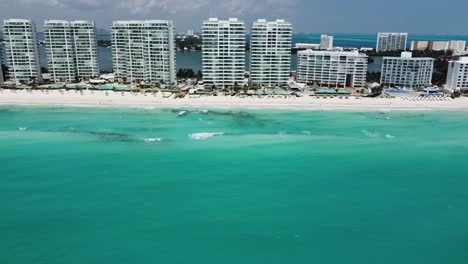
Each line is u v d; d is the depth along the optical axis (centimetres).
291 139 12631
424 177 9625
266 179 9381
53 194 8450
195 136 12769
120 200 8200
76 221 7362
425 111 17162
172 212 7731
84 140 12188
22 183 8975
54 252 6444
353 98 19112
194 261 6253
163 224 7300
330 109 17200
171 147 11619
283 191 8731
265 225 7300
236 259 6312
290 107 17438
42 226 7181
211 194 8531
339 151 11481
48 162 10281
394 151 11569
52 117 15188
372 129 14025
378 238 6931
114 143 11925
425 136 13225
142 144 11850
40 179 9206
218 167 10088
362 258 6375
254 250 6550
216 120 15012
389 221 7512
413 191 8825
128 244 6675
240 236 6950
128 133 13000
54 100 18112
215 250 6538
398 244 6769
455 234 7088
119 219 7456
